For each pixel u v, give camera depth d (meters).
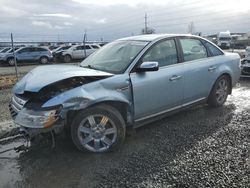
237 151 4.27
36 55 25.55
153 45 5.05
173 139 4.79
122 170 3.84
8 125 5.59
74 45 27.94
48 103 3.91
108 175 3.73
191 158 4.10
